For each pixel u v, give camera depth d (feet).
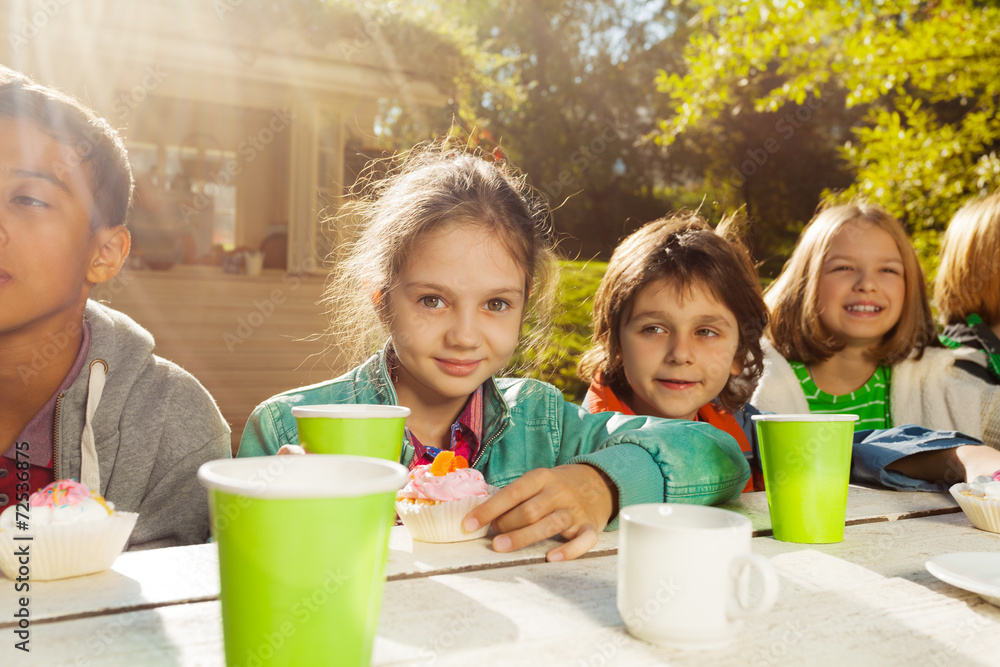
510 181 5.13
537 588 2.32
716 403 6.57
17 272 3.47
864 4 15.84
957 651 1.87
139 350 4.27
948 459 4.05
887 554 2.79
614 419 4.35
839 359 7.59
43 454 3.98
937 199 16.07
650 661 1.77
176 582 2.33
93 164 3.82
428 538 2.91
